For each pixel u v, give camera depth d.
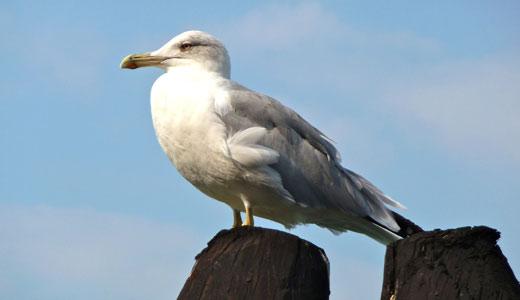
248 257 9.80
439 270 9.03
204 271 9.82
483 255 9.04
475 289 8.89
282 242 9.84
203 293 9.66
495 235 9.16
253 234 9.95
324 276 10.05
